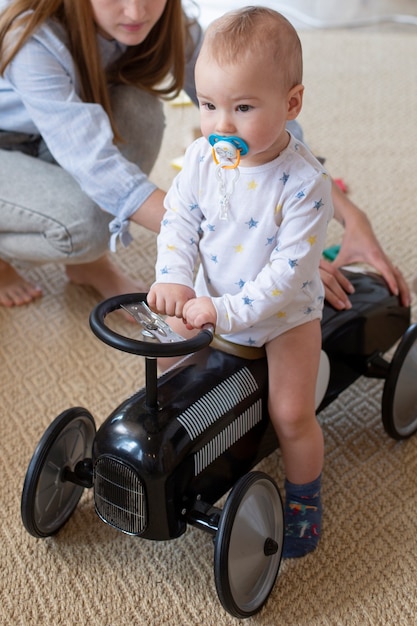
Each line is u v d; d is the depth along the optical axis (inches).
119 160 48.8
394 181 73.4
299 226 36.5
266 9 35.6
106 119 50.0
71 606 39.3
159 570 41.1
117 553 42.0
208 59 34.4
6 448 48.1
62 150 49.9
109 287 60.1
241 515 36.9
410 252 64.4
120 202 48.3
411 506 44.7
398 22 106.7
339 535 43.0
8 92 53.2
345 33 103.2
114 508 37.7
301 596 39.8
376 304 47.9
